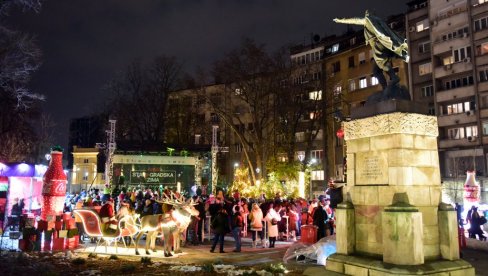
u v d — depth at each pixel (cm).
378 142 897
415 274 752
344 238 916
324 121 4338
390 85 934
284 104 4069
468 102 4119
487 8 3975
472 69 4044
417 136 879
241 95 4109
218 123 6028
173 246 1527
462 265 829
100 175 6619
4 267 1052
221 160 6128
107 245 1630
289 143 4122
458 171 4022
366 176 919
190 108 5278
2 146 3691
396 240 787
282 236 1969
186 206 1441
